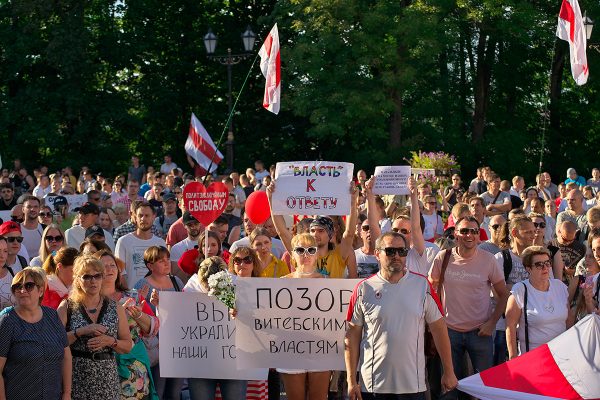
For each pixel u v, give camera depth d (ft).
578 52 59.57
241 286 27.32
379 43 118.83
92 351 24.88
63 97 132.36
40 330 23.82
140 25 139.54
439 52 119.44
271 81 48.21
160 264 29.76
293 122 141.79
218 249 34.14
